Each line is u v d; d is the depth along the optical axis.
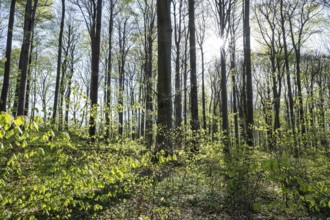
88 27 18.64
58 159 3.85
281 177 2.77
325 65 27.62
